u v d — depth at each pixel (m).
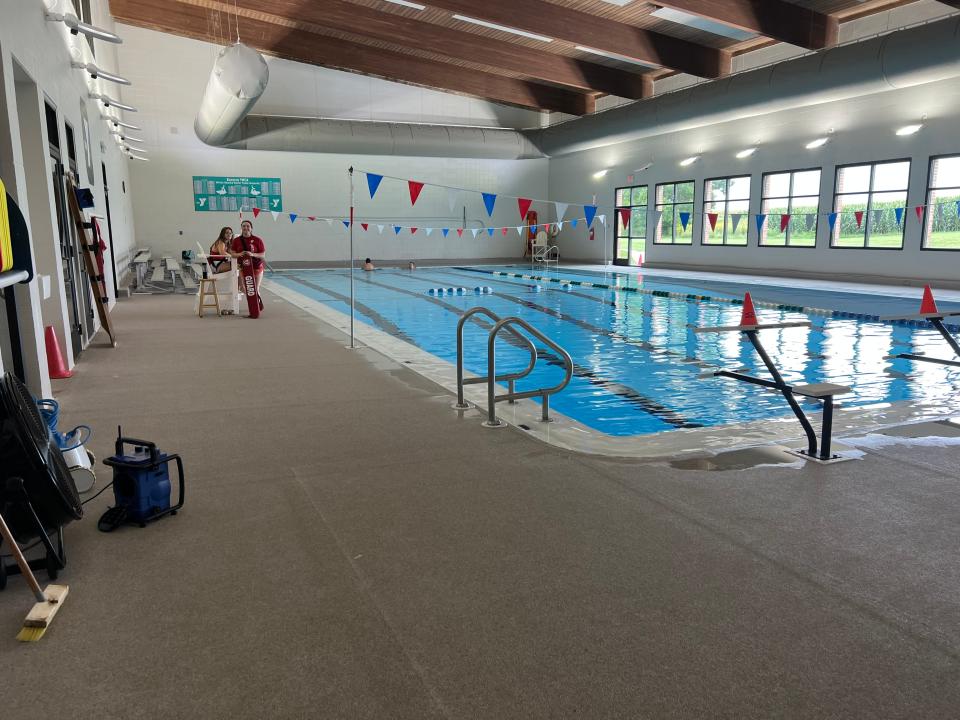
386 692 1.61
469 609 1.96
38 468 2.11
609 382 5.48
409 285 14.30
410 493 2.82
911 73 11.09
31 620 1.85
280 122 17.81
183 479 2.61
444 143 19.12
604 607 1.97
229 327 7.56
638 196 19.20
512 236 22.58
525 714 1.53
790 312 9.70
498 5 11.90
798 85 12.75
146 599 2.02
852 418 3.95
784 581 2.11
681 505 2.68
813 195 14.30
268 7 12.78
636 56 13.62
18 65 4.42
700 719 1.52
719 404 4.80
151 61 17.88
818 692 1.60
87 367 5.33
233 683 1.64
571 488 2.87
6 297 3.80
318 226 20.20
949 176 11.95
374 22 13.55
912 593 2.04
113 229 11.65
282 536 2.43
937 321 4.68
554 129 19.61
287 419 3.89
